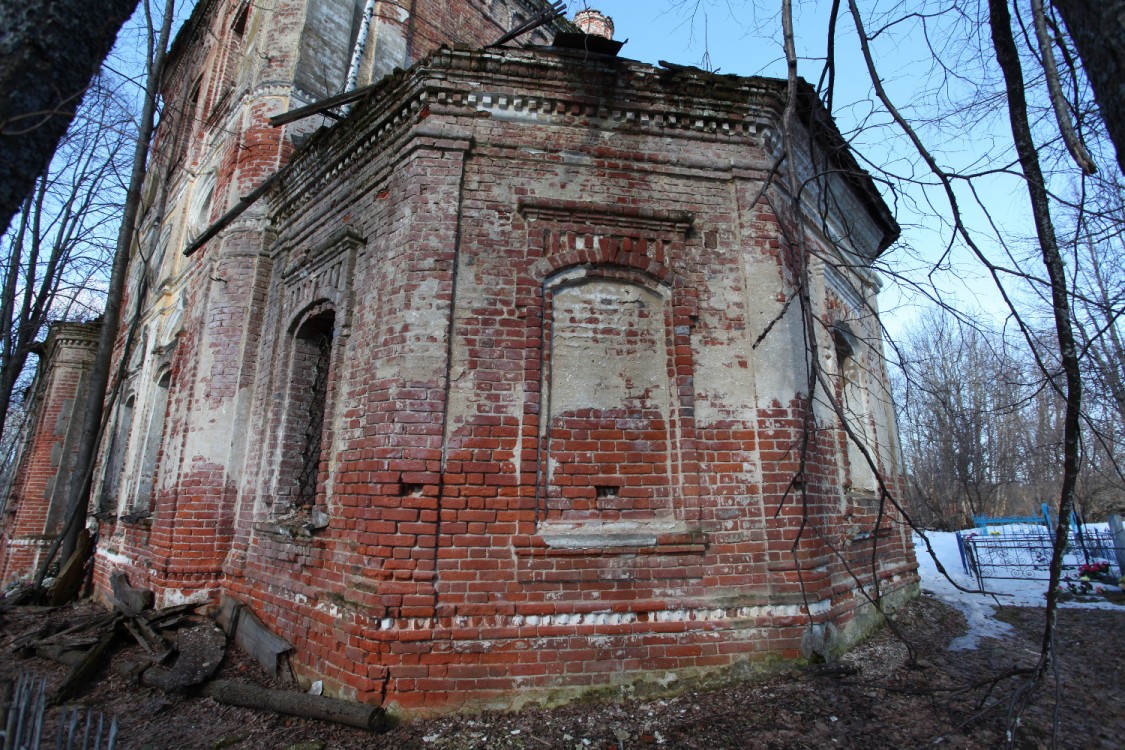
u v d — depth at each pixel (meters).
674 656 5.20
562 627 5.15
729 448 5.76
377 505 5.28
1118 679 5.45
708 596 5.39
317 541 6.01
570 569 5.29
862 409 8.73
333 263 7.11
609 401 5.80
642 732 4.54
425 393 5.46
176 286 11.68
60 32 2.85
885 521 8.09
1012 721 3.43
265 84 9.68
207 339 8.49
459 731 4.62
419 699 4.84
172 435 8.98
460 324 5.72
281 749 4.49
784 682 5.17
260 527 7.13
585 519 5.49
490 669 4.98
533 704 4.94
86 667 6.04
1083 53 2.63
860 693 4.97
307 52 9.97
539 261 5.99
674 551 5.44
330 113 8.28
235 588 7.32
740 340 6.09
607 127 6.47
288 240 8.45
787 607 5.46
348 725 4.73
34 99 2.77
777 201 6.64
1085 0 2.57
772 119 6.68
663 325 6.08
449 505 5.28
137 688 5.81
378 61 11.03
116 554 10.23
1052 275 3.50
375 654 4.91
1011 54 3.70
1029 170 3.58
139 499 10.50
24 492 15.84
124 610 8.05
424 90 6.25
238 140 9.76
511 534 5.30
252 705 5.18
